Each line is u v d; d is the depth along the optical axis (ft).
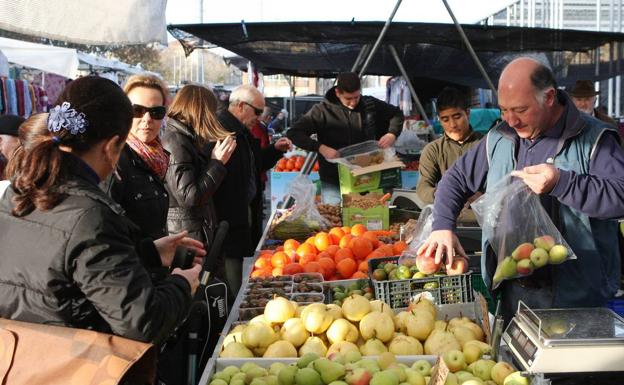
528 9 34.30
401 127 21.65
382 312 9.42
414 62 28.58
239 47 25.09
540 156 8.88
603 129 8.58
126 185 10.14
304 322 9.24
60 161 6.15
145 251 7.57
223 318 12.53
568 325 7.23
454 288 10.40
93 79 6.47
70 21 11.82
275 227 17.19
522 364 7.07
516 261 8.88
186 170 12.91
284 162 30.27
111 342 6.01
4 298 6.18
